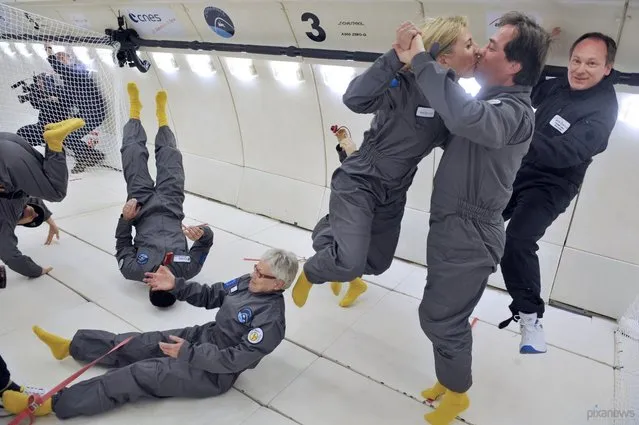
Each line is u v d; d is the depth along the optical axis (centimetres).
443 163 211
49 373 263
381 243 282
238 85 453
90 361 271
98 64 454
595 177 317
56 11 470
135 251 349
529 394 269
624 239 324
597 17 240
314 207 466
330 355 293
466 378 230
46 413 233
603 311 341
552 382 279
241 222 488
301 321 326
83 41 422
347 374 278
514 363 294
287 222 489
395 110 219
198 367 236
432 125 218
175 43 437
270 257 245
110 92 462
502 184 205
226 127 499
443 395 255
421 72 178
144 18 425
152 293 309
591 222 332
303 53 364
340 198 242
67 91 452
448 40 194
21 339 290
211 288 276
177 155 388
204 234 343
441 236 215
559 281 353
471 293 217
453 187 207
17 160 290
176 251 338
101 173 595
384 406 255
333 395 261
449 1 267
